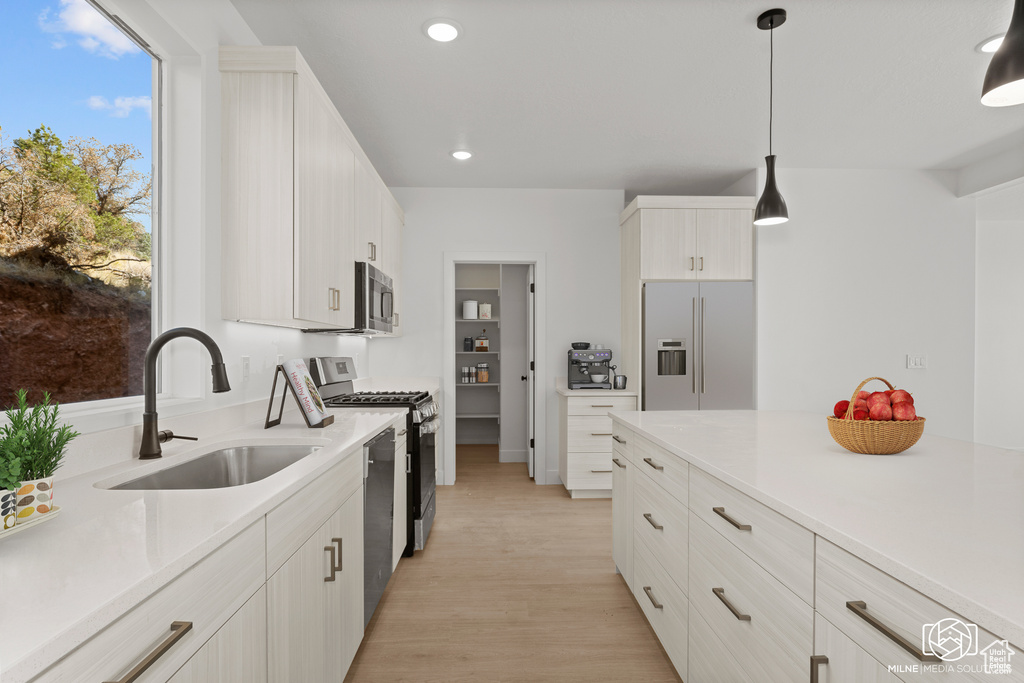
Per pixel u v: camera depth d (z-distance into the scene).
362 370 4.33
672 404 4.16
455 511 3.79
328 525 1.54
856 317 4.24
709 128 3.40
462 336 6.37
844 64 2.62
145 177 1.84
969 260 4.30
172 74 1.93
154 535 0.87
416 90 2.88
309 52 2.51
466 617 2.28
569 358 4.46
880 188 4.25
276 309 2.01
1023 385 5.34
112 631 0.65
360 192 2.93
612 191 4.70
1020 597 0.65
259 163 2.02
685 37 2.38
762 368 4.18
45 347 1.43
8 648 0.52
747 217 4.19
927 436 1.92
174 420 1.72
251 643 1.04
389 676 1.86
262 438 1.86
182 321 1.93
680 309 4.18
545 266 4.65
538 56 2.54
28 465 0.92
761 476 1.30
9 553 0.79
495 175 4.31
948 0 2.12
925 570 0.73
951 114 3.21
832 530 0.91
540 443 4.62
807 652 1.01
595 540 3.20
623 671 1.90
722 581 1.41
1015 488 1.18
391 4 2.15
